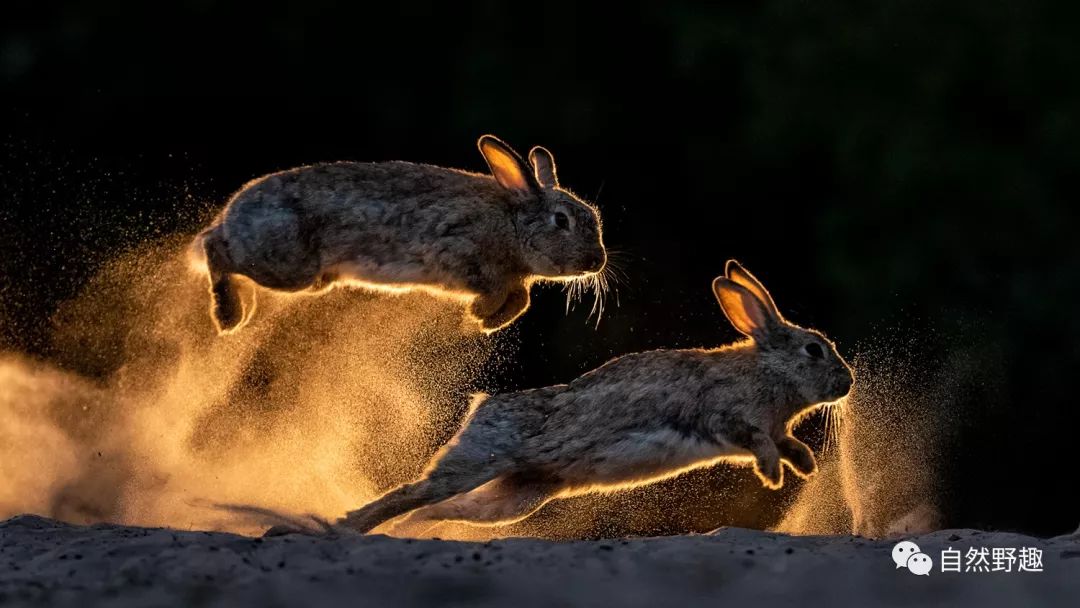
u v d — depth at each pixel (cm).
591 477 2112
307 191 2133
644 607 1388
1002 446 3825
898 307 3900
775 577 1498
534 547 1630
